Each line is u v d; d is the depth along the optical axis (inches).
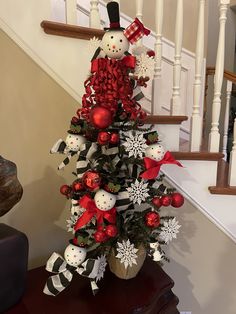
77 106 48.8
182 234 55.2
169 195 39.1
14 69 44.0
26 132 46.3
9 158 45.8
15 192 37.5
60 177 50.0
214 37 120.8
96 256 38.4
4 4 42.1
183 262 57.0
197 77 51.5
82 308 36.9
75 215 40.3
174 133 50.9
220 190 51.8
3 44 42.9
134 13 78.5
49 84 46.4
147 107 63.4
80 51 46.5
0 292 35.7
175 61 51.8
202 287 58.6
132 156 36.7
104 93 34.8
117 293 39.9
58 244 51.4
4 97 44.0
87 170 38.1
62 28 44.4
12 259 36.3
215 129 52.0
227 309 60.1
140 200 36.8
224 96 105.7
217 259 57.0
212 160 51.2
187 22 79.8
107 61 34.6
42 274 44.3
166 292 42.5
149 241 39.5
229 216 53.8
